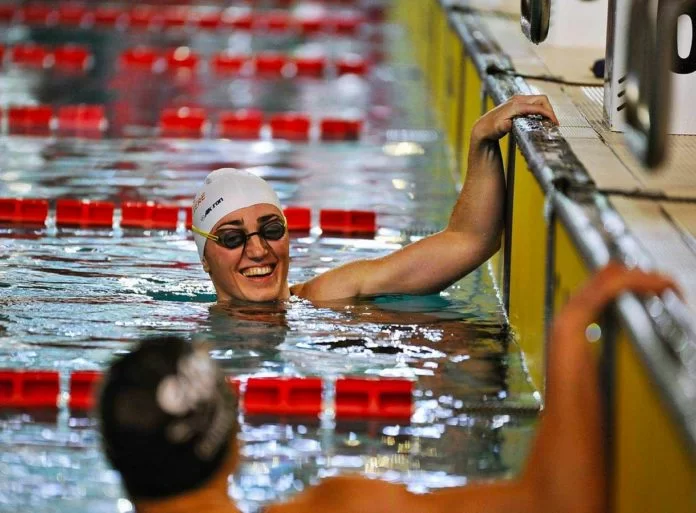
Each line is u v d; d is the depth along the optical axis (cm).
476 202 832
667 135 592
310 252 1004
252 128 1548
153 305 827
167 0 2633
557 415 399
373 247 1027
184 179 1259
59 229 1048
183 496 345
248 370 708
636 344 448
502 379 712
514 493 394
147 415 338
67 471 589
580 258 579
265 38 2283
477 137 817
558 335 411
